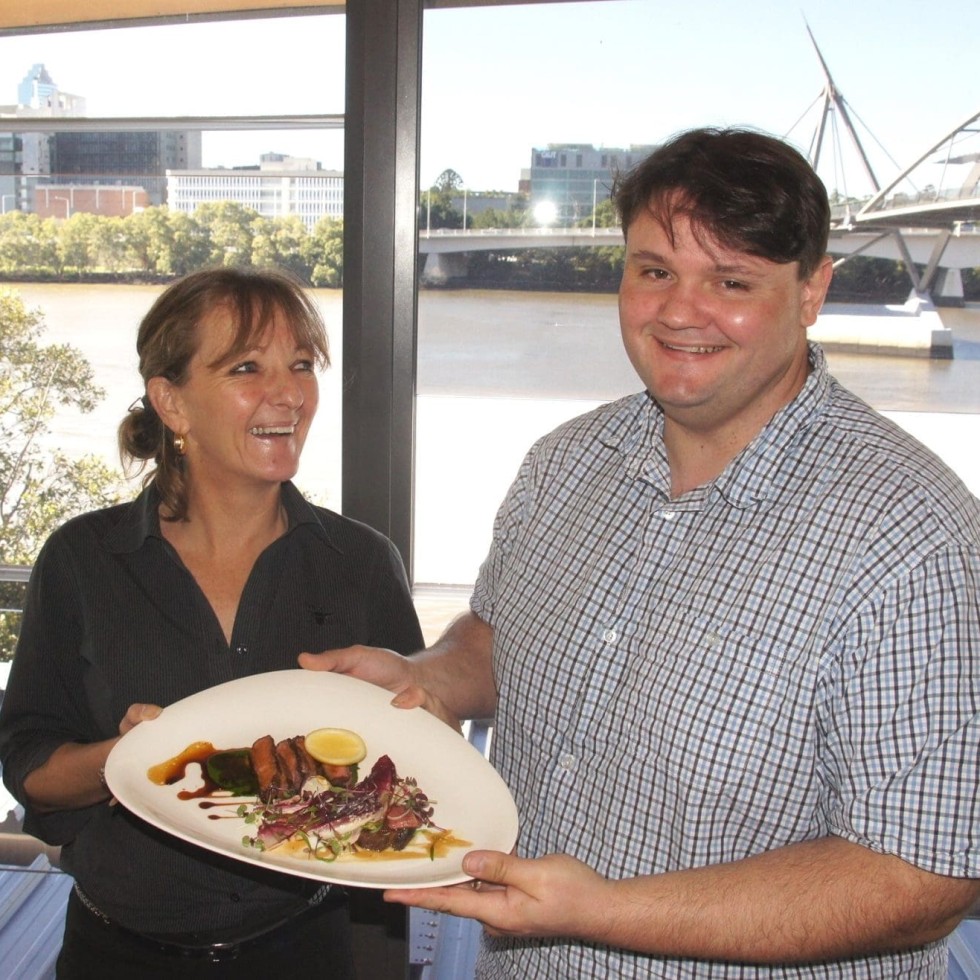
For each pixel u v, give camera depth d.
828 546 0.84
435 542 1.76
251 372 1.08
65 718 1.12
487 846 0.89
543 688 0.99
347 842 0.89
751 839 0.87
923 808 0.77
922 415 1.64
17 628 1.89
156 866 1.06
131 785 0.91
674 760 0.88
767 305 0.85
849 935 0.79
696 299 0.85
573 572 1.00
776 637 0.85
